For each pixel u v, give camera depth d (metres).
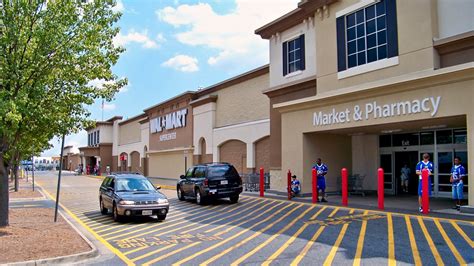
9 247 9.62
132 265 8.30
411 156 19.80
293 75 21.69
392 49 15.74
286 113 20.80
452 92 13.25
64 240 10.52
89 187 35.44
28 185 37.69
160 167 45.91
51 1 11.61
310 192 19.84
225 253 9.07
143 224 13.79
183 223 13.74
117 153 65.88
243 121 29.34
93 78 12.66
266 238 10.56
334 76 18.25
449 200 16.91
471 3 13.80
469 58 13.71
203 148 35.50
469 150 12.70
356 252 8.73
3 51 11.02
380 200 14.48
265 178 25.17
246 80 29.27
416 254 8.41
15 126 10.73
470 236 9.86
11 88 11.20
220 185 19.06
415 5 14.98
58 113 12.21
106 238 11.34
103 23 12.24
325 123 18.33
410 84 14.39
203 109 34.81
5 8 11.09
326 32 18.83
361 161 21.61
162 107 44.56
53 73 11.91
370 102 16.16
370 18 16.84
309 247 9.34
